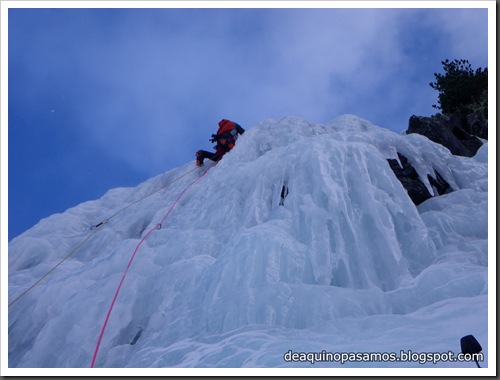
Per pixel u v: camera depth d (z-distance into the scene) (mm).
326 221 5930
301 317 4742
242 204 7625
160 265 6848
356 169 6465
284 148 7703
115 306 6168
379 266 5605
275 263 5312
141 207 9859
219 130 11102
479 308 4156
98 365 5664
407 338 3818
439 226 6266
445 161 7660
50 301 6941
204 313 5164
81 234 9758
